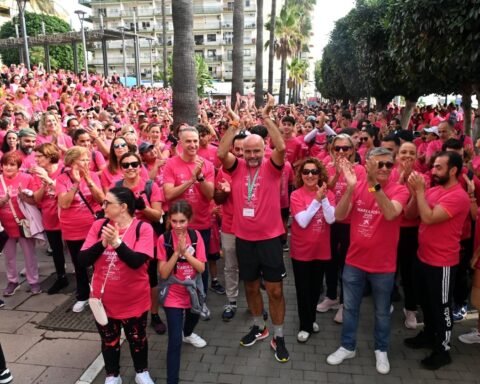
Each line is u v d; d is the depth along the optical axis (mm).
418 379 3562
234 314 4750
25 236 5031
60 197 4500
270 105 3668
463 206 3473
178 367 3434
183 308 3529
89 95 15258
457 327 4410
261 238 3746
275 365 3781
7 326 4488
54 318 4652
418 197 3543
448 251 3561
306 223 3877
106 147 6082
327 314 4766
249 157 3662
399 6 6930
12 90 13117
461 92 7891
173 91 8812
